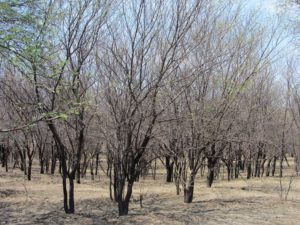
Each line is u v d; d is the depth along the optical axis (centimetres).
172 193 1464
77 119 965
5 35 581
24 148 2011
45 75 682
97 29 925
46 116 711
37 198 1343
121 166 983
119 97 924
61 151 1002
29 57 615
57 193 1466
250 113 1430
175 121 1046
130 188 996
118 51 916
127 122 920
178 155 1174
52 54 696
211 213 1023
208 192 1508
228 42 1208
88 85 935
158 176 2409
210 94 1113
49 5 729
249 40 1145
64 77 889
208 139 1121
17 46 600
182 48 938
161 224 885
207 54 1041
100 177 2327
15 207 1180
